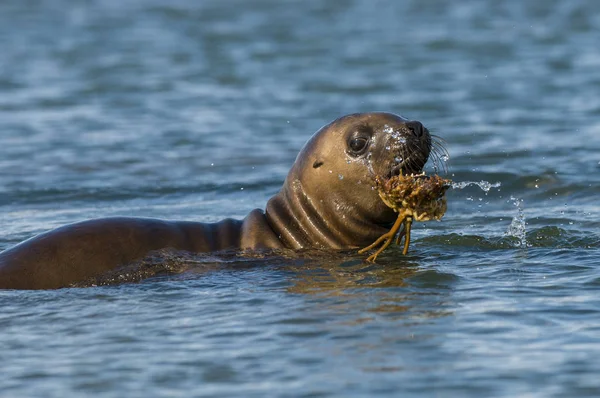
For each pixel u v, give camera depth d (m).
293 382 29.22
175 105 94.75
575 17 136.88
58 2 165.00
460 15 143.62
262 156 74.06
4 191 64.56
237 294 38.56
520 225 50.81
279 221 46.09
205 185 65.81
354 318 34.84
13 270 41.03
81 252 41.97
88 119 89.12
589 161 67.06
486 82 100.50
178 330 34.34
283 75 108.00
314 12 151.12
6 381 30.09
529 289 37.88
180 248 43.72
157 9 156.88
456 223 53.31
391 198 41.41
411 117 86.06
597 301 35.94
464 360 30.47
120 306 37.53
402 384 28.80
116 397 28.62
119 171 70.31
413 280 39.69
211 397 28.34
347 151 44.66
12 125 86.69
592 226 50.72
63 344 33.31
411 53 117.69
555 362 30.05
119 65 114.94
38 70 112.12
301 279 40.47
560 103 89.44
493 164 67.38
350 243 45.75
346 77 105.56
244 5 159.88
